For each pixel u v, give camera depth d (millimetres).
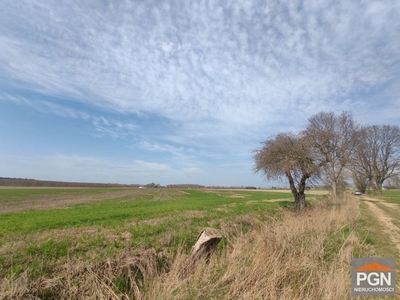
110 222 15969
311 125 35906
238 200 37875
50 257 7488
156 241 9242
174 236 9789
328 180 31094
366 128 49375
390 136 51250
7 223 15680
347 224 13125
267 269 5926
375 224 15461
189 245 9250
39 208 28844
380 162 52656
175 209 23641
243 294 5074
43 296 5246
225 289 5465
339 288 5160
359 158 49250
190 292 5281
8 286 5137
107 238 10297
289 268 5984
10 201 40344
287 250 7293
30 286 5281
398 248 9852
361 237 10516
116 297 5316
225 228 11648
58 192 69250
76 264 6445
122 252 7359
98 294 5324
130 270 6367
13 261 6980
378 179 53188
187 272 6672
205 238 8234
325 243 8648
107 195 60312
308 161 23516
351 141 37531
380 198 46625
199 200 38969
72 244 9234
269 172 24625
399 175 50844
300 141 23734
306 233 9766
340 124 38062
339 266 6531
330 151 31141
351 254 7426
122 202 37188
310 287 5523
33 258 7395
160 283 5797
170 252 8281
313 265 6289
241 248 8070
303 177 23828
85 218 17984
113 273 6250
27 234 12258
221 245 9164
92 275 5789
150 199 45719
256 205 26484
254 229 12039
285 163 22594
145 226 13023
